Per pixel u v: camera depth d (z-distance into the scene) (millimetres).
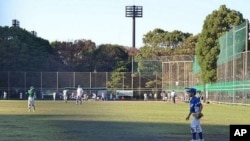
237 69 60469
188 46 126938
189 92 18797
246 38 57750
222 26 84625
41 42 126375
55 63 117750
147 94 100438
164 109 51125
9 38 110750
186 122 30359
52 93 98500
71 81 99750
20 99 93750
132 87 101375
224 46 67500
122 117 35594
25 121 30641
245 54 57094
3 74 96812
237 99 61000
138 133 22672
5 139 19500
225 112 44625
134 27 150875
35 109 48656
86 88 100500
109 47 133625
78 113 41188
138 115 38531
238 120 32781
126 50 142000
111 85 101062
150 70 101375
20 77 97375
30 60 108125
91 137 20672
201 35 84625
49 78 98812
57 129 24641
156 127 26312
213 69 78875
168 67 95312
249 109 51594
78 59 131375
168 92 94812
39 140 19250
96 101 88125
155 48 132500
